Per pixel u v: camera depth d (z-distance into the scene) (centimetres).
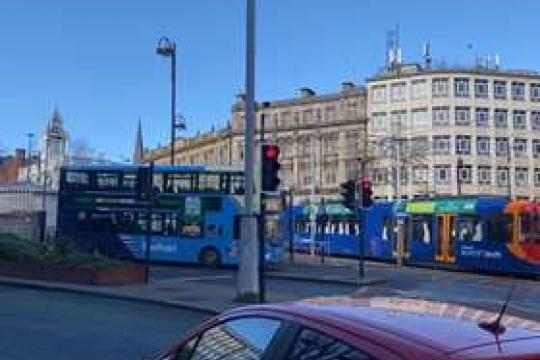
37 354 1439
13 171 13012
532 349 390
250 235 2303
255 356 453
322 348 416
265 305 493
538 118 12875
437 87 12519
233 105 14350
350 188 3478
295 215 6178
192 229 4075
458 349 384
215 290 2689
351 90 13300
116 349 1514
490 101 12625
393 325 417
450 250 4525
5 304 2275
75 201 4266
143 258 4141
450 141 12394
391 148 12506
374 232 5272
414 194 12325
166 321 1967
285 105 14100
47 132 10850
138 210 4162
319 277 3416
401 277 3741
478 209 4350
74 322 1909
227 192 4062
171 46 4509
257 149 2325
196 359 511
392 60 13062
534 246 3988
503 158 12594
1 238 3231
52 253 2995
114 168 4225
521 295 2939
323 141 13538
